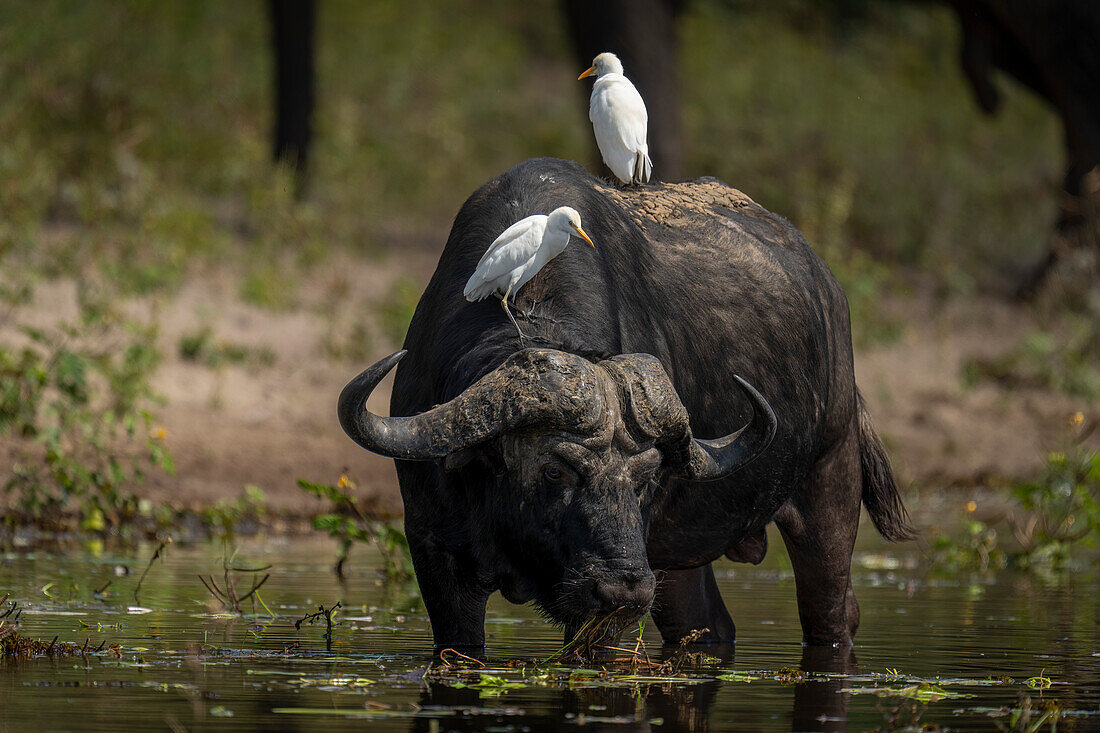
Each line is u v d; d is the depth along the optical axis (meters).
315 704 19.03
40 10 80.62
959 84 121.62
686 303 24.61
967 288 79.88
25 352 42.38
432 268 72.50
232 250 66.38
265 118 90.12
